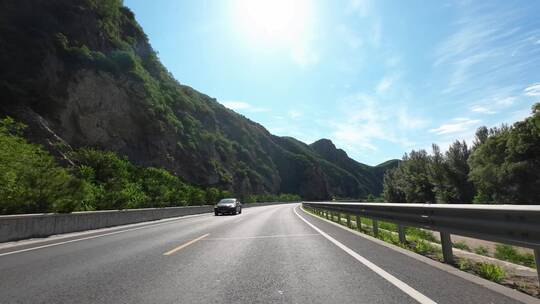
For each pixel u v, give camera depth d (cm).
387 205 1119
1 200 1642
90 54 5356
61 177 1939
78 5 5647
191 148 7431
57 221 1583
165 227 1945
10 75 4184
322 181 18938
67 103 4616
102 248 1109
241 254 948
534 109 4944
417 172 9394
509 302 491
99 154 4012
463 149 7400
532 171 4950
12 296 562
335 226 1839
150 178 4444
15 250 1091
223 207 3409
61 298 548
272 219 2528
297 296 546
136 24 8038
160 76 8506
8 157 2198
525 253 950
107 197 2662
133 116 5725
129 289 595
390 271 700
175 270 746
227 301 523
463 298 513
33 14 4931
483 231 625
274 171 15488
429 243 1045
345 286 596
